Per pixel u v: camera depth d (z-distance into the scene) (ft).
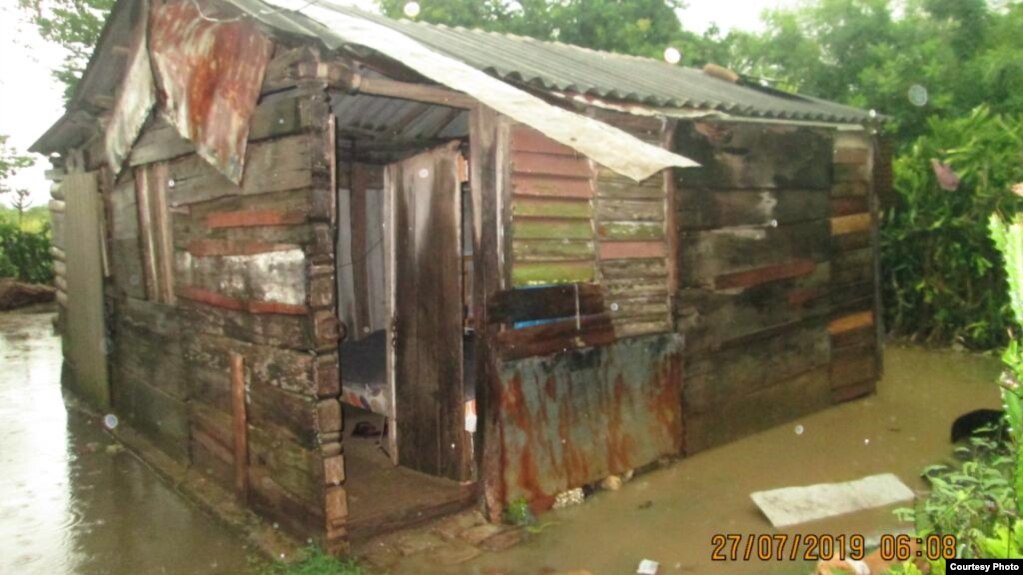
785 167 22.38
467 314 21.57
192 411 18.97
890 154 27.40
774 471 18.74
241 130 14.71
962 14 40.96
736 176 20.81
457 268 16.29
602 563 13.93
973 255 30.96
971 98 38.58
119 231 23.16
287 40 12.89
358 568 13.53
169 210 19.31
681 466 19.25
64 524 16.60
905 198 32.96
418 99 14.62
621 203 18.06
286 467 14.88
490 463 15.65
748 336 21.43
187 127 16.49
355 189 28.89
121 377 24.27
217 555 14.84
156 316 20.66
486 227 15.35
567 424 16.81
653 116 18.07
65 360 29.99
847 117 24.03
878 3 43.21
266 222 14.71
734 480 18.16
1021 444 8.12
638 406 18.44
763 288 21.91
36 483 19.26
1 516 17.08
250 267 15.58
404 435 18.19
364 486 16.88
